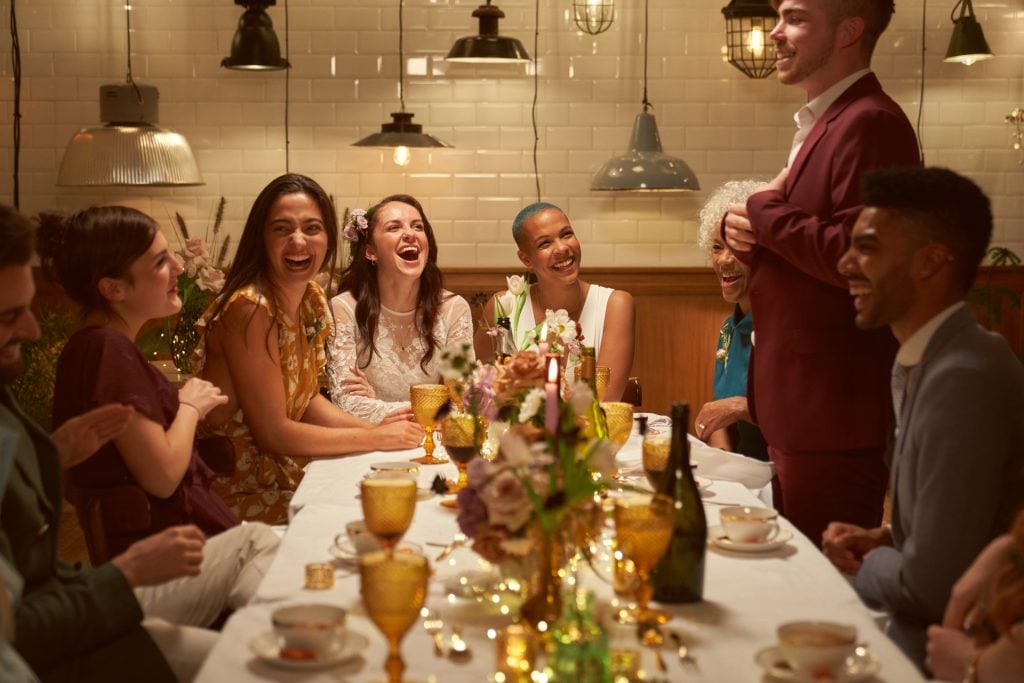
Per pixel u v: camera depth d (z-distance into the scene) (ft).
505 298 13.80
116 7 19.06
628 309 13.73
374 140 17.06
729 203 12.78
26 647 6.10
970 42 17.98
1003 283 19.67
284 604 5.97
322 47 19.24
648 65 19.42
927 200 6.90
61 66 19.12
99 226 8.95
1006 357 6.81
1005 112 19.49
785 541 6.97
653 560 5.55
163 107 19.24
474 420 8.39
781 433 9.93
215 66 19.19
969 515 6.49
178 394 9.07
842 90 9.91
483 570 6.46
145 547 6.57
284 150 19.40
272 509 11.09
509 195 19.58
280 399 11.02
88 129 17.06
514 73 19.38
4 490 6.15
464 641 5.46
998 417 6.61
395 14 19.22
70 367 8.54
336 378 12.58
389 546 5.90
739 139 19.54
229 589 7.99
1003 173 19.57
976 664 5.31
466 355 8.10
